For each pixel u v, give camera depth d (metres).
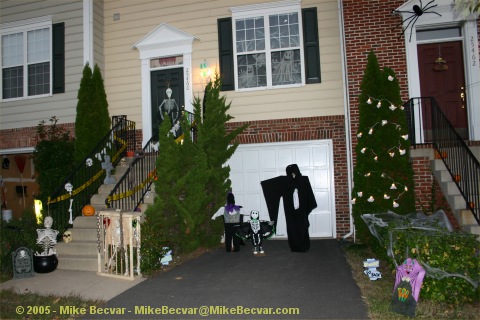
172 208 8.12
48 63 11.76
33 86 11.88
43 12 11.77
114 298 5.72
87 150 9.83
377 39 9.38
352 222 9.45
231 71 10.66
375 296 5.46
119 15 11.65
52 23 11.67
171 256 7.85
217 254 8.48
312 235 10.01
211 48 10.89
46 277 6.96
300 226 8.38
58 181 9.92
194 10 11.07
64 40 11.53
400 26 9.32
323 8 10.26
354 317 4.77
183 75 11.17
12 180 14.13
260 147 10.39
